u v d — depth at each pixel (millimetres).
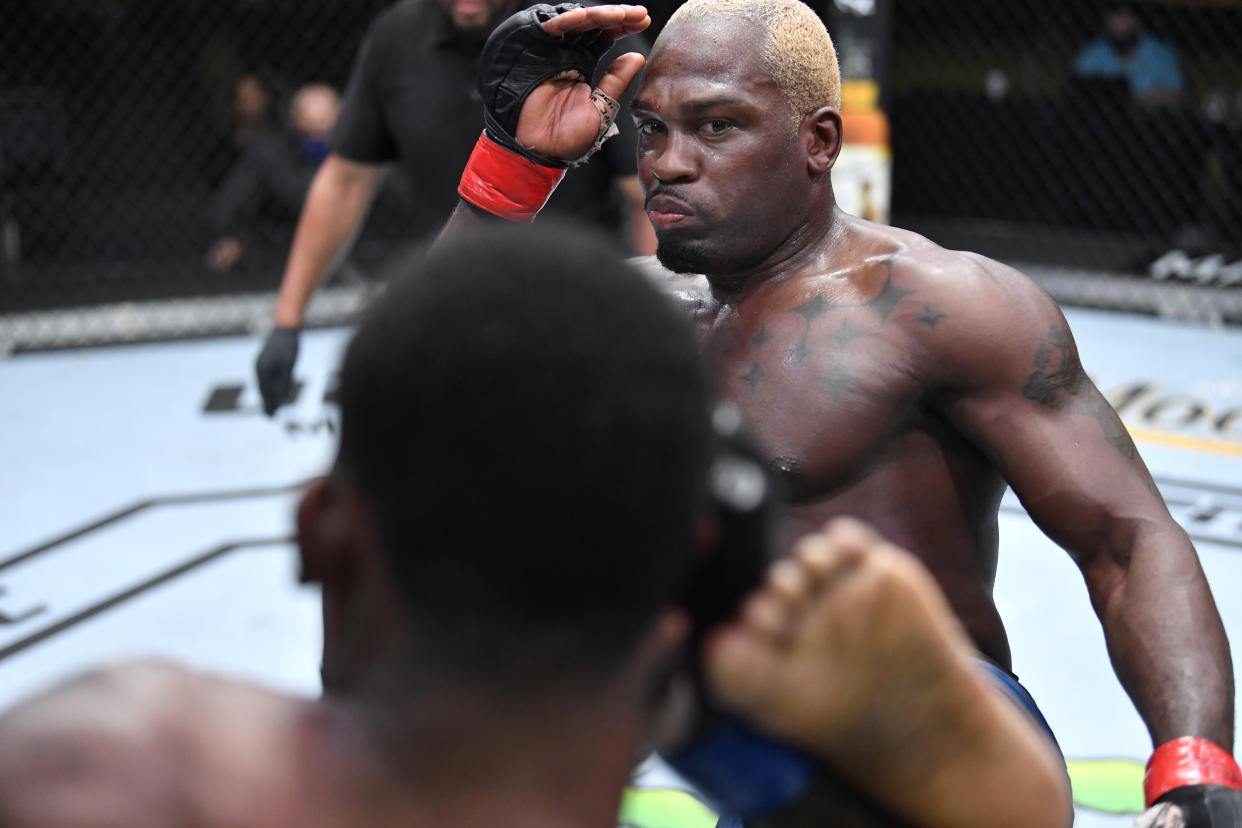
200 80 13430
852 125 10531
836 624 1231
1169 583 2367
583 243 1156
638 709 1202
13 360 10469
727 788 1453
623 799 1226
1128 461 2531
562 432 1054
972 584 2701
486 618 1100
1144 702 2285
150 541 7023
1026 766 1367
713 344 2764
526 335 1067
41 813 1011
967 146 13078
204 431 8805
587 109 2781
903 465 2617
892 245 2674
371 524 1125
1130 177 12367
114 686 1115
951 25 14766
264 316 11445
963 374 2529
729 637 1239
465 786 1126
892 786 1339
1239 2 13578
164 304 11625
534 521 1062
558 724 1137
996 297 2549
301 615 6188
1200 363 10164
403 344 1085
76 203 12688
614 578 1102
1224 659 2293
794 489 2609
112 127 13094
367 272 12141
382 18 5762
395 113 5730
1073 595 6234
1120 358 10289
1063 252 12492
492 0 5227
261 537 7078
